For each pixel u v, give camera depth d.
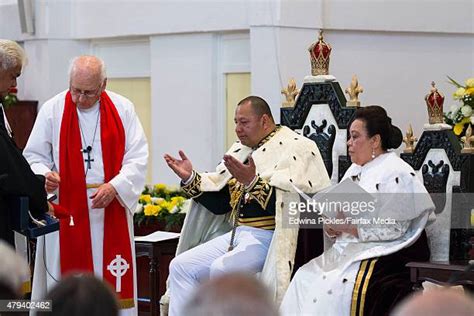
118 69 21.72
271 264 12.19
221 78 20.08
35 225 11.02
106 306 4.82
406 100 19.62
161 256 15.27
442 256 12.32
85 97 12.52
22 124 21.30
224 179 13.05
